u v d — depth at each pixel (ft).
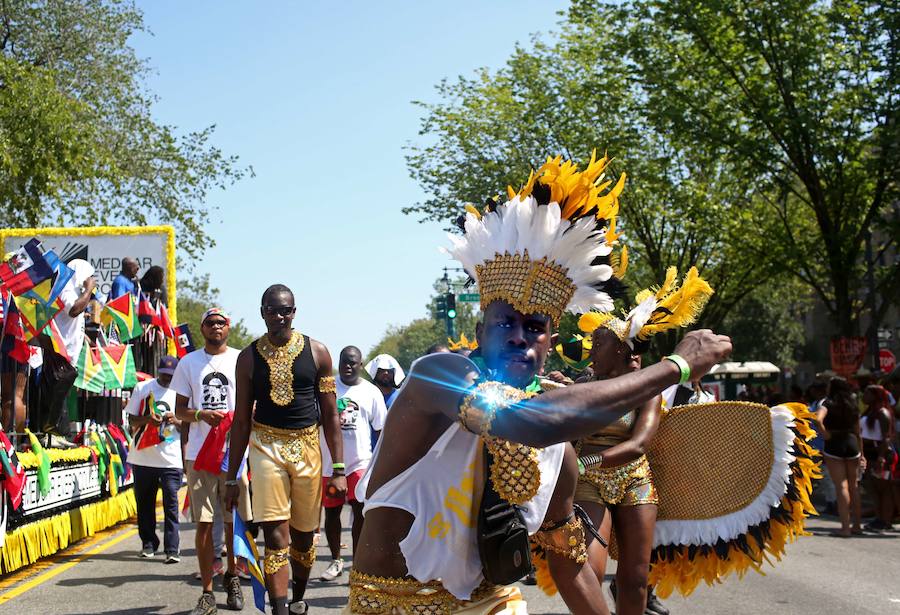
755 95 70.13
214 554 24.68
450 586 8.06
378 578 8.18
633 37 71.41
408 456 8.05
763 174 76.07
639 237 96.37
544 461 8.23
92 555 32.04
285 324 19.60
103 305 38.78
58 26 87.61
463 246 8.48
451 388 7.57
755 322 147.13
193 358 23.45
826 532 38.75
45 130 67.21
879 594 24.70
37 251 27.35
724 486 16.92
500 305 8.19
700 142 70.90
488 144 101.30
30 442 28.30
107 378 33.63
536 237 8.11
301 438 19.66
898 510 38.81
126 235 54.65
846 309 71.46
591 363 17.07
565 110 93.91
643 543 15.55
